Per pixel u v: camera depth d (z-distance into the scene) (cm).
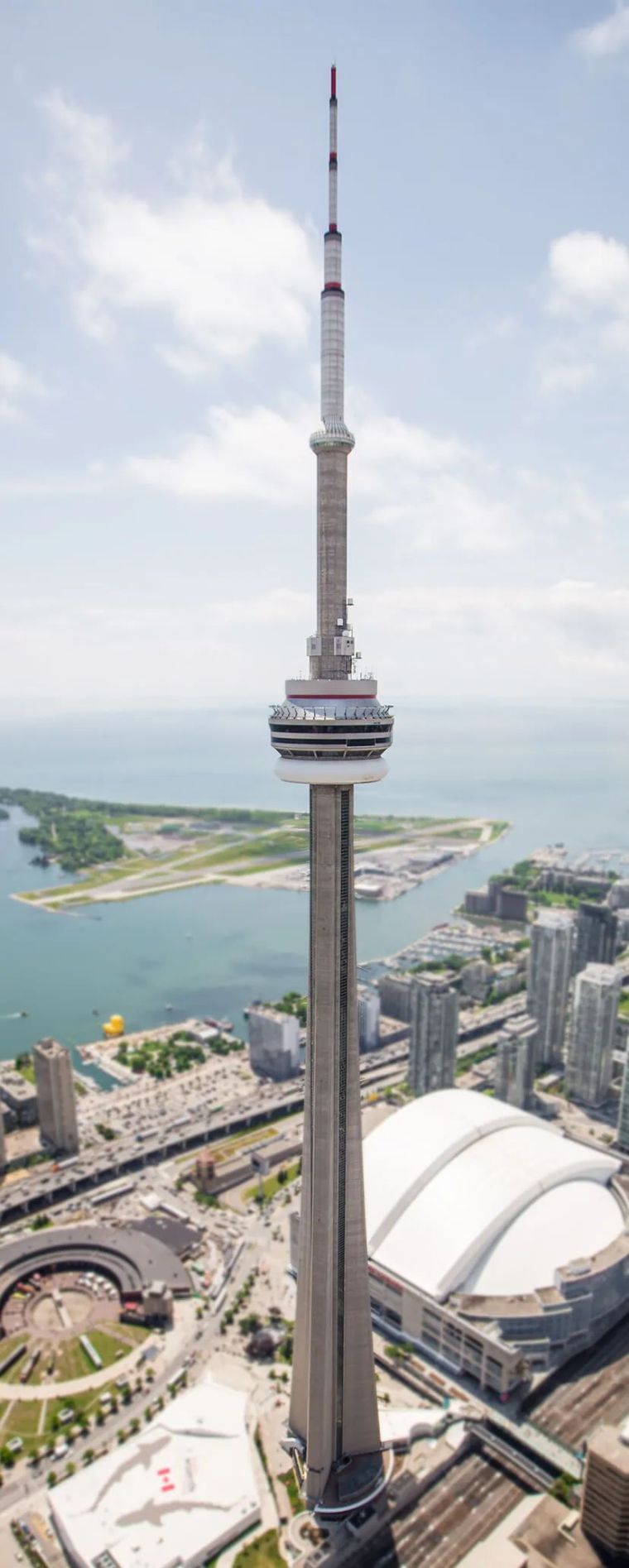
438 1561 16888
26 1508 18788
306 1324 17838
